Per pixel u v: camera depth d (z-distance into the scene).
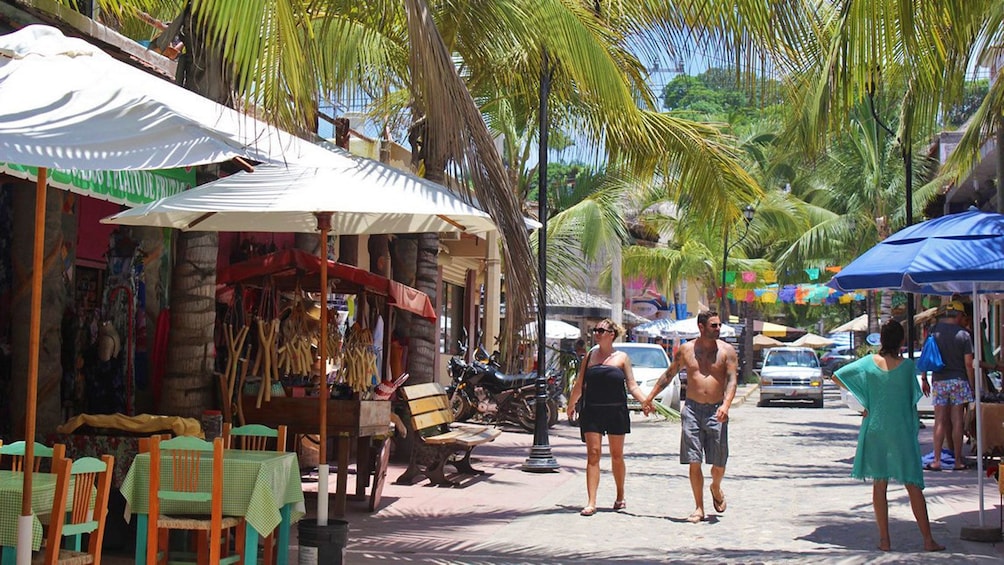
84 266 12.66
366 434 10.41
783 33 8.59
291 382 11.59
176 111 5.47
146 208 7.74
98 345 10.92
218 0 6.46
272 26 6.52
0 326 10.87
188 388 9.89
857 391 9.19
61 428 8.30
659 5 9.68
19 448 6.17
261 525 6.63
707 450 10.77
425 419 13.04
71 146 5.01
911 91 11.01
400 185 7.68
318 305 12.43
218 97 9.40
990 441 12.78
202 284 10.02
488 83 15.85
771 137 42.94
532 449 15.03
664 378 10.98
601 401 11.09
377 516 10.54
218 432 8.73
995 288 10.67
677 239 47.09
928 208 33.56
